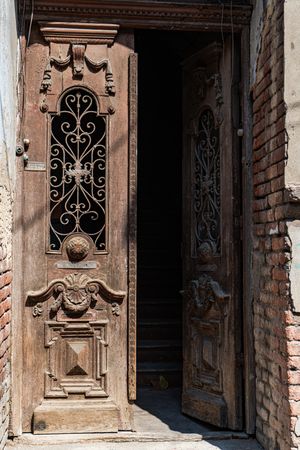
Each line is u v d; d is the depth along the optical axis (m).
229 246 5.06
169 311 7.93
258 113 4.87
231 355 4.99
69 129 5.05
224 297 5.04
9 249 4.64
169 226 9.75
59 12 4.97
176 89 10.93
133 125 5.05
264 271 4.69
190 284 5.48
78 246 4.93
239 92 5.14
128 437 4.83
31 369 4.87
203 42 5.42
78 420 4.87
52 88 5.00
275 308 4.39
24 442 4.72
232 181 5.06
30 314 4.89
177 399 6.14
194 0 5.07
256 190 4.92
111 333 4.98
